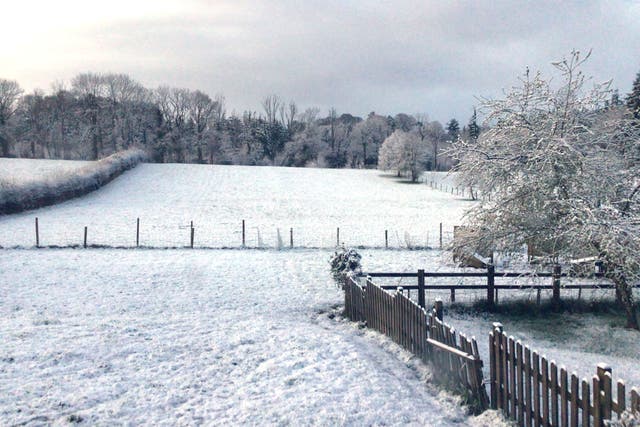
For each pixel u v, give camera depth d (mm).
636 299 18375
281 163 134625
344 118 182750
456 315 17484
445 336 10656
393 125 156625
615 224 14898
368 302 15469
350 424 8781
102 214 45594
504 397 9117
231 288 21062
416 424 8898
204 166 92312
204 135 134625
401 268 25031
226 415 8945
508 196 17406
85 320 15055
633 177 16703
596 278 17578
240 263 25781
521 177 16984
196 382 10352
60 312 16938
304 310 18344
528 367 8523
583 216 15531
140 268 24078
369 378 10789
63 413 8711
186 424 8570
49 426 8250
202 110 138500
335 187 75625
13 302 17953
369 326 15406
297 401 9547
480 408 9422
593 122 17328
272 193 66625
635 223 15312
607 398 7039
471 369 9656
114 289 20375
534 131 17312
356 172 96938
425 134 138375
